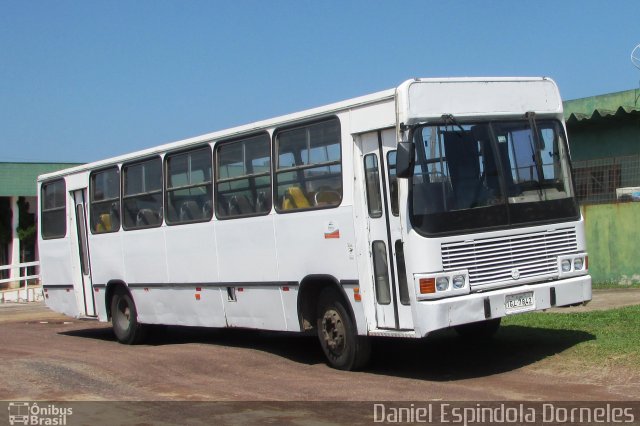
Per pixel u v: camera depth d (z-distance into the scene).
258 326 11.95
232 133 12.23
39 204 17.33
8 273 34.72
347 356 10.44
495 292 9.34
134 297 14.66
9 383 10.34
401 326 9.59
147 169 14.27
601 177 20.64
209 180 12.77
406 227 9.19
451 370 10.11
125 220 14.80
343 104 10.25
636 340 10.41
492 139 9.75
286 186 11.22
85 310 16.08
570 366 9.57
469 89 9.72
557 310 14.46
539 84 10.27
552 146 10.24
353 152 10.12
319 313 10.91
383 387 9.27
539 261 9.77
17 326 19.23
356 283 10.06
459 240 9.26
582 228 10.21
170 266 13.68
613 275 19.72
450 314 9.00
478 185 9.52
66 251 16.38
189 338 15.26
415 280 9.12
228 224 12.29
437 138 9.43
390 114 9.55
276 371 10.78
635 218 19.27
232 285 12.30
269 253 11.51
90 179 15.74
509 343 11.41
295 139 11.08
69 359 11.93
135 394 9.58
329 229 10.43
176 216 13.55
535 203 9.86
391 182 9.64
